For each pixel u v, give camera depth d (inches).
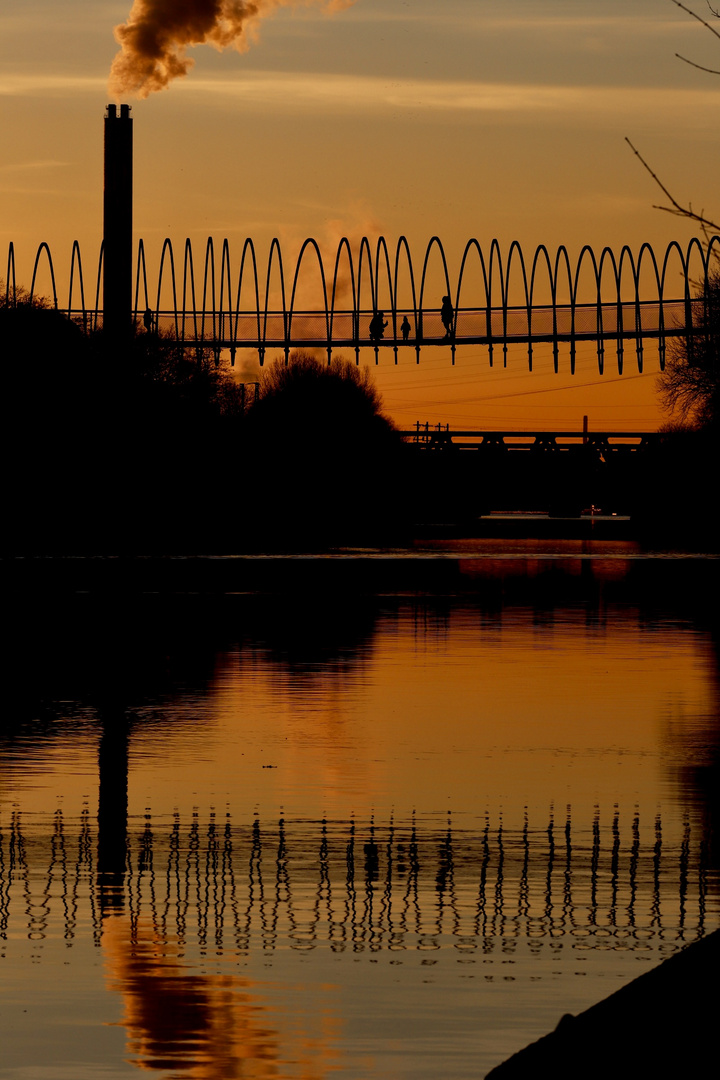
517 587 7426.2
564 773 2420.0
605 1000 1109.7
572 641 4660.4
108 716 3034.0
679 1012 1076.5
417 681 3614.7
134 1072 1229.1
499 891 1742.1
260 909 1673.2
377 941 1560.0
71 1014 1355.8
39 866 1846.7
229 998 1396.4
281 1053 1268.5
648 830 2023.9
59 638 4628.4
